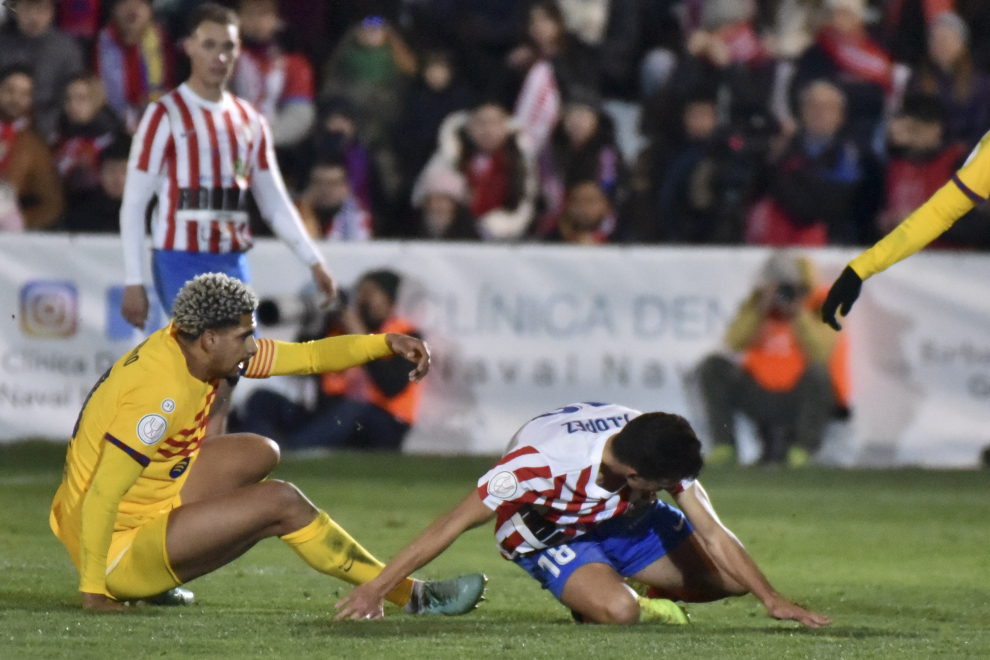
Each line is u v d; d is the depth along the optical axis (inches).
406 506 1088.8
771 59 1619.1
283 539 629.0
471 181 1503.4
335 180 1462.8
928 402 1385.3
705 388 1373.0
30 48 1482.5
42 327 1301.7
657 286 1369.3
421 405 1353.3
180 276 922.7
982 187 609.9
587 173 1529.3
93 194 1449.3
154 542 605.9
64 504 621.9
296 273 1330.0
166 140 911.7
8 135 1427.2
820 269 1373.0
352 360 653.3
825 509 1120.2
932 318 1382.9
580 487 582.6
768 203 1513.3
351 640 547.8
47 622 574.2
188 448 617.3
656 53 1665.8
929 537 988.6
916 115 1510.8
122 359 605.0
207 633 557.6
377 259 1338.6
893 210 1524.4
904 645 565.6
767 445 1381.6
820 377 1375.5
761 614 678.5
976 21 1731.1
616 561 657.6
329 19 1678.2
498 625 597.9
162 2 1578.5
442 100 1569.9
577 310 1363.2
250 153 942.4
